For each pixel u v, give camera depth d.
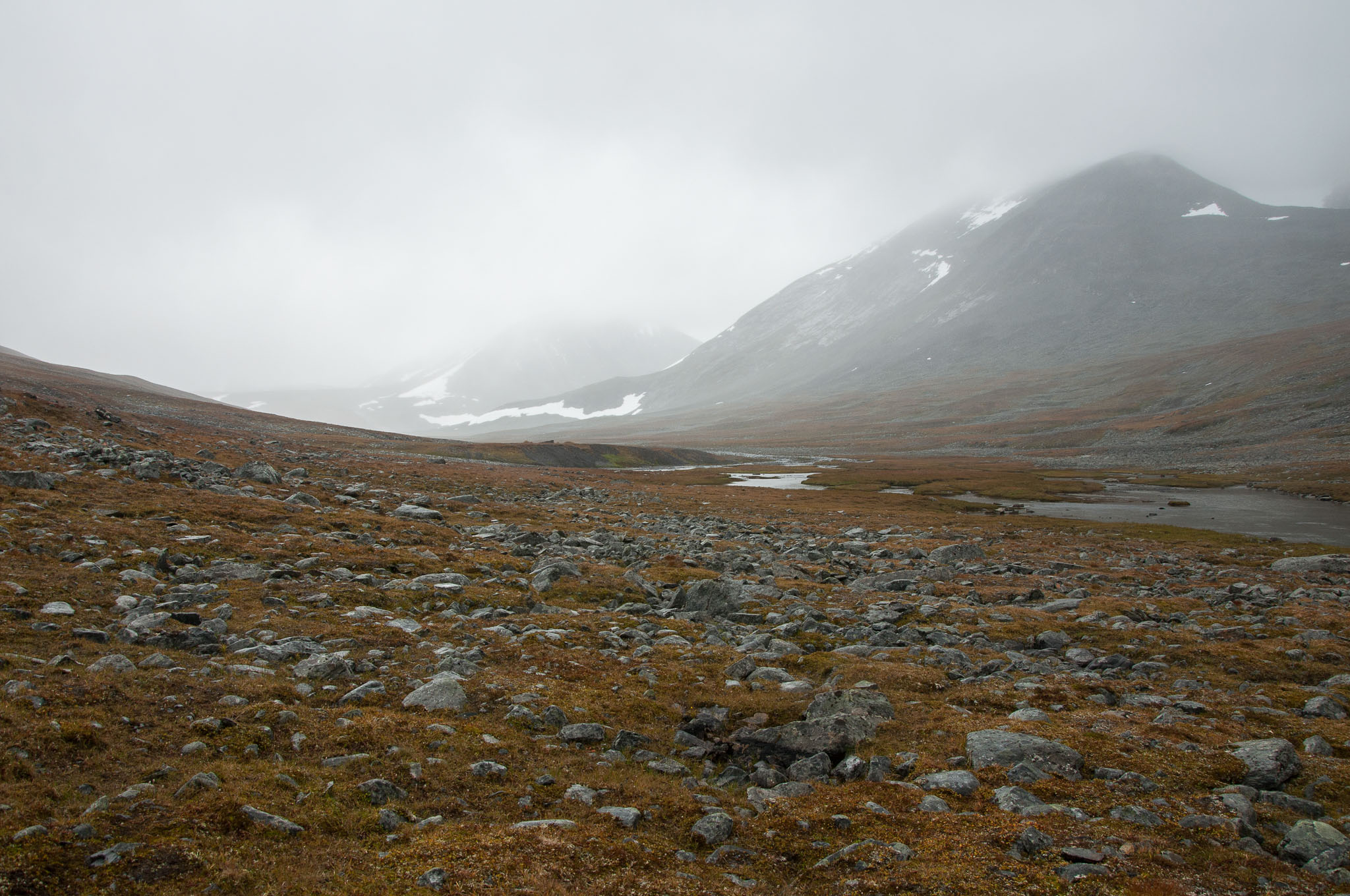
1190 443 199.25
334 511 37.00
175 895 8.11
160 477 36.31
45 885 7.82
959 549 47.50
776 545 52.09
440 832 10.37
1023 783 12.77
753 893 9.70
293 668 15.76
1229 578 42.66
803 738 14.84
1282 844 10.83
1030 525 72.56
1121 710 16.88
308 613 19.83
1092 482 133.38
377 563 26.83
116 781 10.23
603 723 15.31
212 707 12.98
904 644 23.77
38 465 32.81
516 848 9.99
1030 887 9.56
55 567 19.73
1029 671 20.48
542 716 15.08
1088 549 56.97
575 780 12.71
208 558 23.69
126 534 24.00
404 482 64.94
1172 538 63.94
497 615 23.39
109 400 126.19
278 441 97.88
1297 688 19.50
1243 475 131.88
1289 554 54.06
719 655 21.22
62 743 10.66
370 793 11.07
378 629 19.28
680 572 34.69
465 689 15.78
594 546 41.06
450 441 173.25
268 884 8.59
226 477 41.62
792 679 19.17
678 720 16.19
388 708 14.53
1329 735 15.30
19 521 22.91
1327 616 28.84
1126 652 23.34
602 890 9.26
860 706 16.06
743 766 14.41
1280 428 189.50
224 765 11.07
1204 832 11.02
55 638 14.83
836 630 25.72
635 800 12.23
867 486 130.12
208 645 15.99
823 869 10.34
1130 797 12.23
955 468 174.88
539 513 54.69
